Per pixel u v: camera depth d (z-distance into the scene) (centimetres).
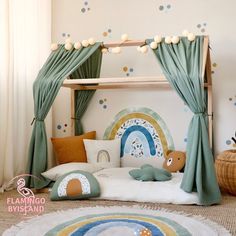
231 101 340
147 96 363
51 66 300
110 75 375
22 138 327
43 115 298
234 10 339
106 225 194
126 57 370
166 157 342
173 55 263
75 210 230
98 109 378
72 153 341
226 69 341
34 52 346
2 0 293
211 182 247
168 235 179
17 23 320
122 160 366
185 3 353
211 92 324
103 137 375
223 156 294
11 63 306
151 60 362
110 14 375
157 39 273
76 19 385
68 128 385
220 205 248
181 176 295
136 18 367
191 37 267
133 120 367
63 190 259
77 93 374
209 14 346
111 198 261
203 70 249
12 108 308
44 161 300
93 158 343
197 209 236
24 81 330
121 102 371
